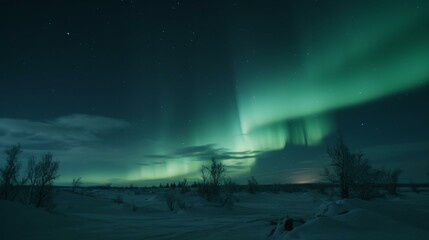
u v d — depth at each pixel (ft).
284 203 127.75
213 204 98.58
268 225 49.62
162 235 47.47
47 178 77.56
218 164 111.34
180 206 96.58
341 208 43.60
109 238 44.75
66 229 51.49
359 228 32.42
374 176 92.63
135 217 78.48
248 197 147.02
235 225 55.42
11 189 75.00
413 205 57.98
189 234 47.62
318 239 29.22
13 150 76.43
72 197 117.19
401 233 30.45
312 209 100.27
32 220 52.13
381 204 47.57
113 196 187.32
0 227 46.11
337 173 90.63
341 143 91.30
